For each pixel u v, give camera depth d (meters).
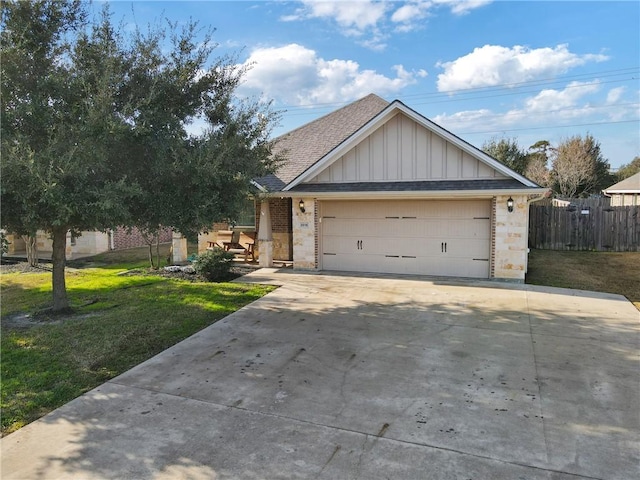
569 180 37.69
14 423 4.60
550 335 7.18
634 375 5.58
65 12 7.03
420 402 4.94
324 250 13.45
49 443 4.21
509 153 35.59
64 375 5.77
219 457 3.94
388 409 4.78
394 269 12.74
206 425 4.50
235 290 10.66
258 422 4.55
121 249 18.75
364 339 7.09
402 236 12.56
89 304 9.34
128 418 4.66
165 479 3.64
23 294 10.38
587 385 5.31
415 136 12.06
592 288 10.77
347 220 13.10
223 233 15.91
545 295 9.95
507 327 7.62
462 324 7.82
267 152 9.47
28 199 6.35
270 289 10.77
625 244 16.59
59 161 6.02
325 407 4.85
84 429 4.45
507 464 3.78
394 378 5.59
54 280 8.56
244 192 8.53
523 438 4.18
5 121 6.10
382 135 12.38
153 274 12.71
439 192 11.22
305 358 6.30
